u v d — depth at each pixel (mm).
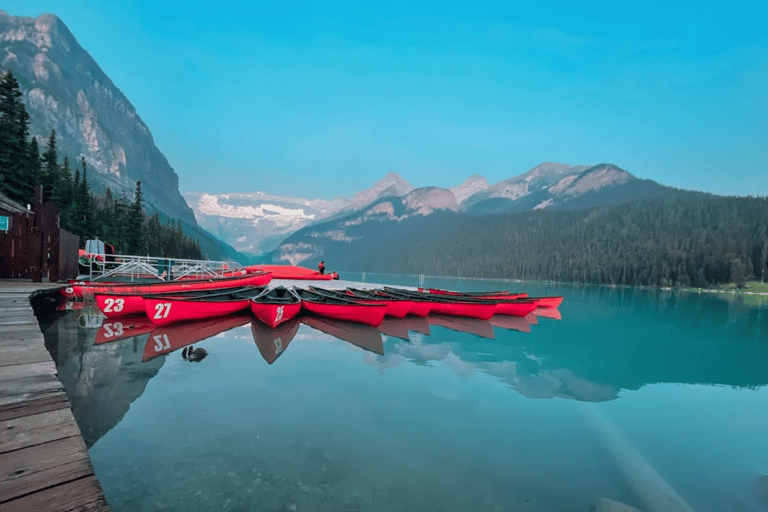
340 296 19969
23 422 4168
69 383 7656
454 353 12258
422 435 6379
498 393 8742
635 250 193375
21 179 43688
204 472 4801
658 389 10367
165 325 13156
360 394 8062
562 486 5117
